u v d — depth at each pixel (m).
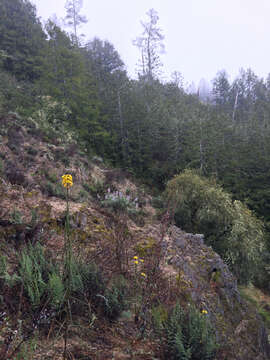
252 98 62.56
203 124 26.16
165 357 2.63
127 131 25.17
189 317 2.86
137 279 3.87
